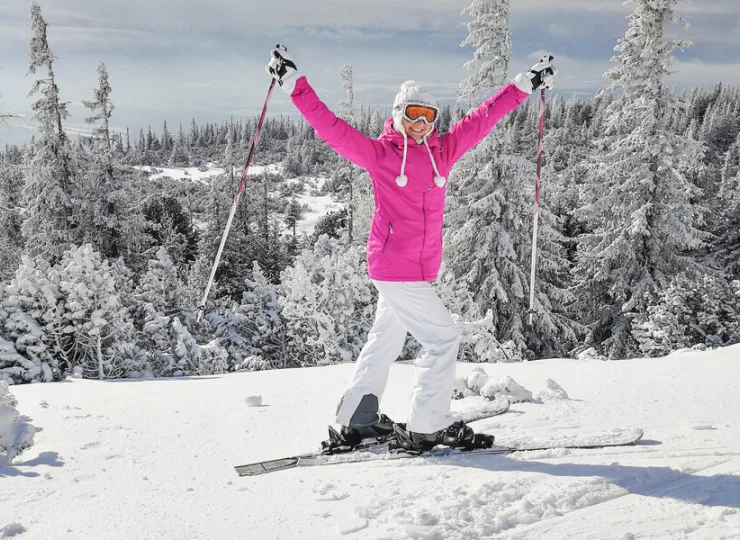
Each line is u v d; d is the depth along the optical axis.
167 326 14.48
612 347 19.30
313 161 115.81
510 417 3.68
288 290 15.05
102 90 25.53
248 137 142.88
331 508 2.47
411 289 3.05
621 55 20.08
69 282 11.55
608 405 3.88
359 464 3.02
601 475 2.64
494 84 17.83
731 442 3.02
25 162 25.36
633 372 5.18
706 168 21.27
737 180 38.69
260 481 2.85
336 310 14.41
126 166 26.41
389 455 3.10
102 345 12.07
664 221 19.59
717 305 13.66
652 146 19.45
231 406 4.75
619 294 20.00
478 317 14.49
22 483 2.94
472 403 4.12
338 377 6.31
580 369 5.67
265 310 17.73
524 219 19.14
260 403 4.76
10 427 3.43
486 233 18.41
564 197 32.81
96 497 2.72
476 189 19.19
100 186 25.67
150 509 2.54
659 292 15.23
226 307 31.11
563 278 24.70
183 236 44.41
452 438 3.11
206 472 3.05
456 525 2.22
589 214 21.83
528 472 2.74
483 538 2.14
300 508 2.49
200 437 3.75
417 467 2.92
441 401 3.08
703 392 4.13
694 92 112.56
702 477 2.57
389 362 3.32
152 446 3.57
